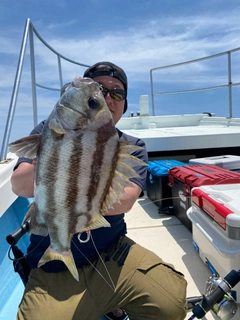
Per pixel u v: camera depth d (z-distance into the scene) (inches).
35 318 57.6
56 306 59.4
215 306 64.0
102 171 49.8
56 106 48.1
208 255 88.0
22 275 69.7
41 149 48.1
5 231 94.7
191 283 86.4
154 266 66.0
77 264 66.3
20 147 47.9
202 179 109.5
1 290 84.6
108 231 69.7
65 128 47.4
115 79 75.7
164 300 60.7
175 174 131.8
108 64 76.3
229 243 73.5
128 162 49.6
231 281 62.5
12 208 105.3
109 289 62.7
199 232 94.3
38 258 66.3
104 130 48.9
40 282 64.5
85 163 48.5
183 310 61.7
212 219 84.7
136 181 69.4
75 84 48.1
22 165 63.6
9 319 75.8
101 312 62.4
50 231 51.3
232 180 109.1
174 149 188.4
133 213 145.6
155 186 153.6
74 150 47.9
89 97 47.6
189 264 96.4
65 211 49.8
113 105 75.9
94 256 67.6
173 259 100.0
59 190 49.0
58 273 65.4
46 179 49.0
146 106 275.6
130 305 63.2
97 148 48.8
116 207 63.3
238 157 159.5
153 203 159.3
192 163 155.0
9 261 94.0
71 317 58.2
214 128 241.3
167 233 120.3
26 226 64.9
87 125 47.9
